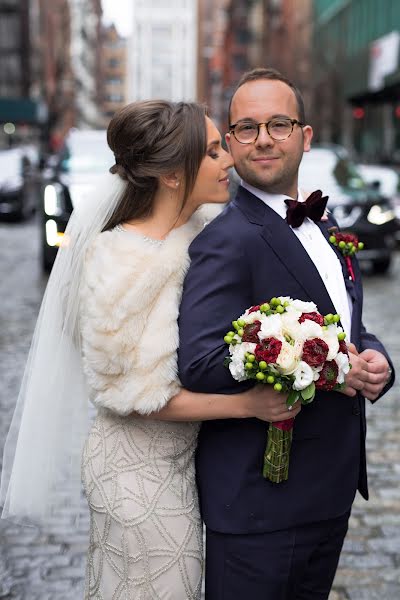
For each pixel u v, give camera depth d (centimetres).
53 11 6906
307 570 221
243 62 8638
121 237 206
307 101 4269
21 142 5294
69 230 217
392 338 749
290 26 5809
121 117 208
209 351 199
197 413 202
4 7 5241
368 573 334
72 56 9925
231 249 205
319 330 192
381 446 484
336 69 4056
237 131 218
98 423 216
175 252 205
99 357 199
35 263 1246
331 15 4481
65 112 7512
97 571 214
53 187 1016
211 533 214
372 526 378
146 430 210
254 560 209
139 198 213
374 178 1603
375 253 1084
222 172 212
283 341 189
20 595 319
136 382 199
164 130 204
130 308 197
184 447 213
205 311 202
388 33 3297
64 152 1089
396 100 3344
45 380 224
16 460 229
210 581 215
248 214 212
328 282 220
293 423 210
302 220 215
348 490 217
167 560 206
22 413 231
